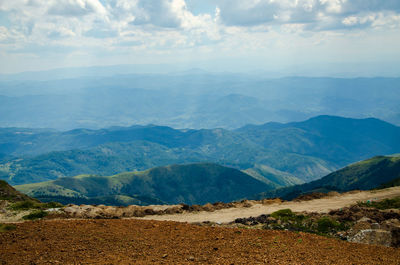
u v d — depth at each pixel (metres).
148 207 36.50
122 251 19.27
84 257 18.05
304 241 21.98
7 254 18.36
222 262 17.50
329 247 20.77
